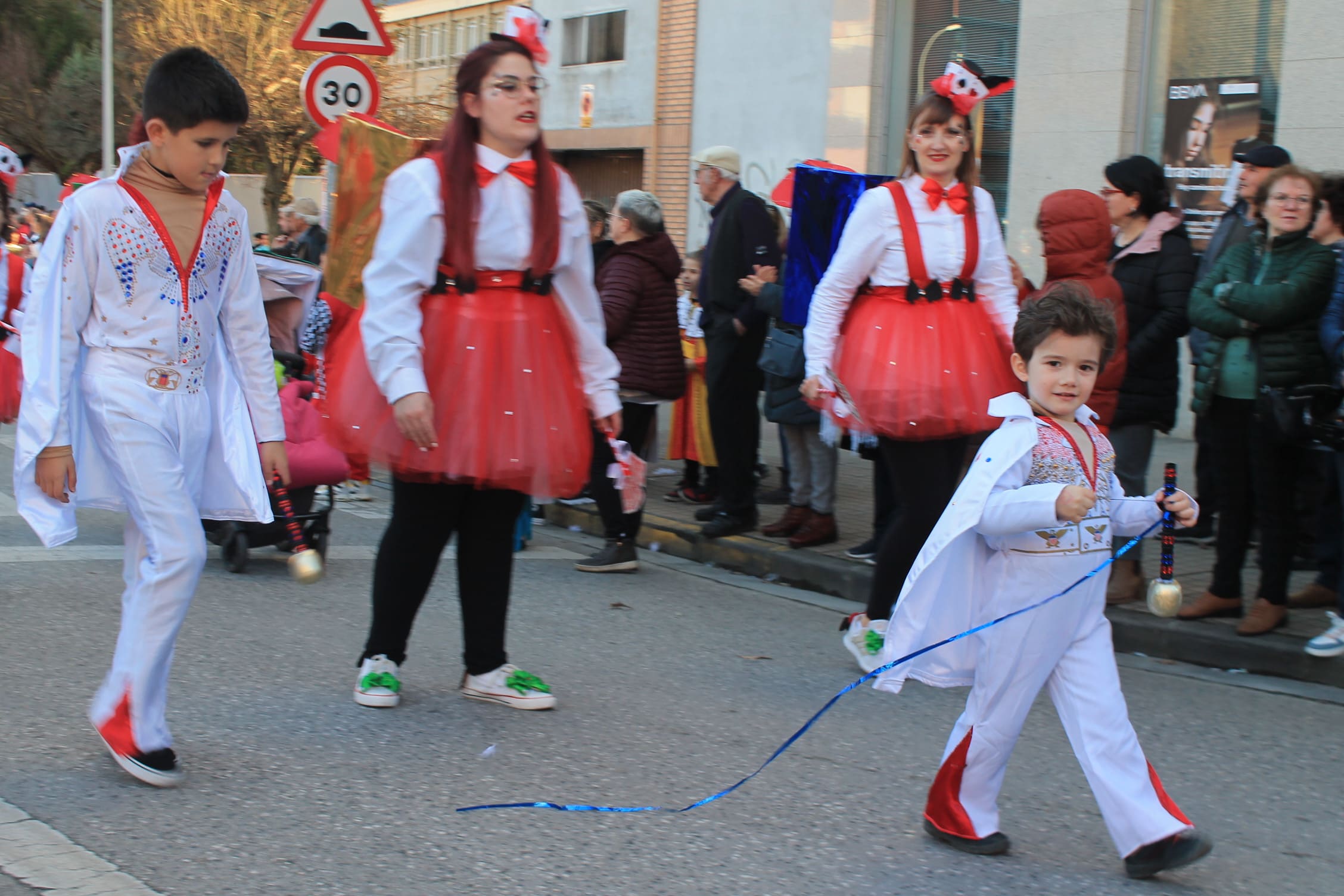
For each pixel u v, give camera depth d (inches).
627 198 286.5
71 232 141.3
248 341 156.4
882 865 137.4
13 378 256.4
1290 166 207.5
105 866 127.6
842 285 207.8
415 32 1172.5
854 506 343.3
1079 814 153.8
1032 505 126.3
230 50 1083.3
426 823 143.3
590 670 208.2
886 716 188.2
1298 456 216.1
